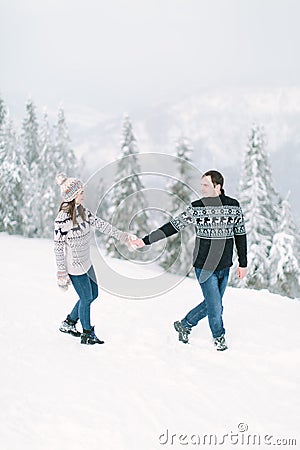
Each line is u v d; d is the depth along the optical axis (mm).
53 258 11047
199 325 6035
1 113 24078
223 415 4055
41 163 24375
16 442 3545
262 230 18141
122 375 4684
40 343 5402
